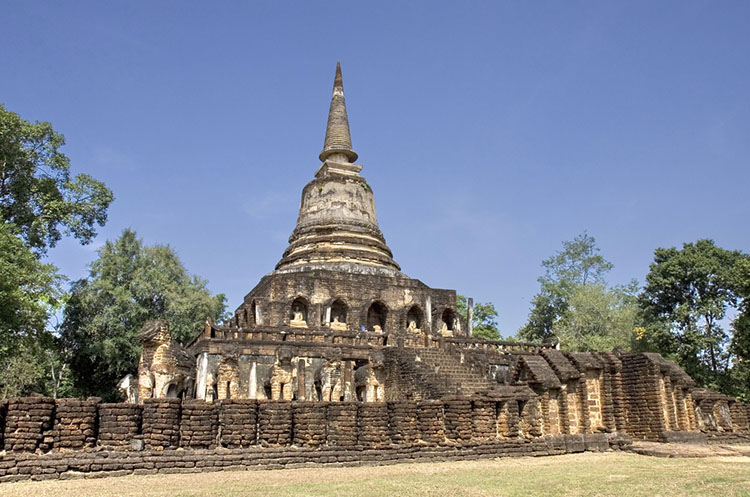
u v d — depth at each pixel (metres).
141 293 51.59
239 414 18.14
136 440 16.62
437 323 47.72
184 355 27.42
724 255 51.06
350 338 37.38
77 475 15.39
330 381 34.25
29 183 41.81
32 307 34.22
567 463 19.41
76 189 44.00
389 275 48.16
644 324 52.88
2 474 14.82
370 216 53.28
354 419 19.08
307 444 18.48
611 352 27.50
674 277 50.66
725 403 27.81
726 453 22.02
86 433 16.36
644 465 18.66
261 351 33.94
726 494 12.77
